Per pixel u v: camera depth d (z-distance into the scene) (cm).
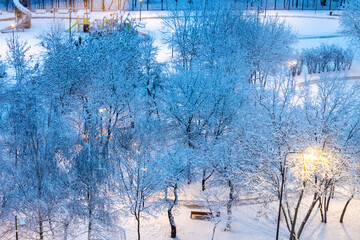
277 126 2891
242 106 3594
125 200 2958
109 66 3925
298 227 3306
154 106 3981
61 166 2877
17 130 2678
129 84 3922
